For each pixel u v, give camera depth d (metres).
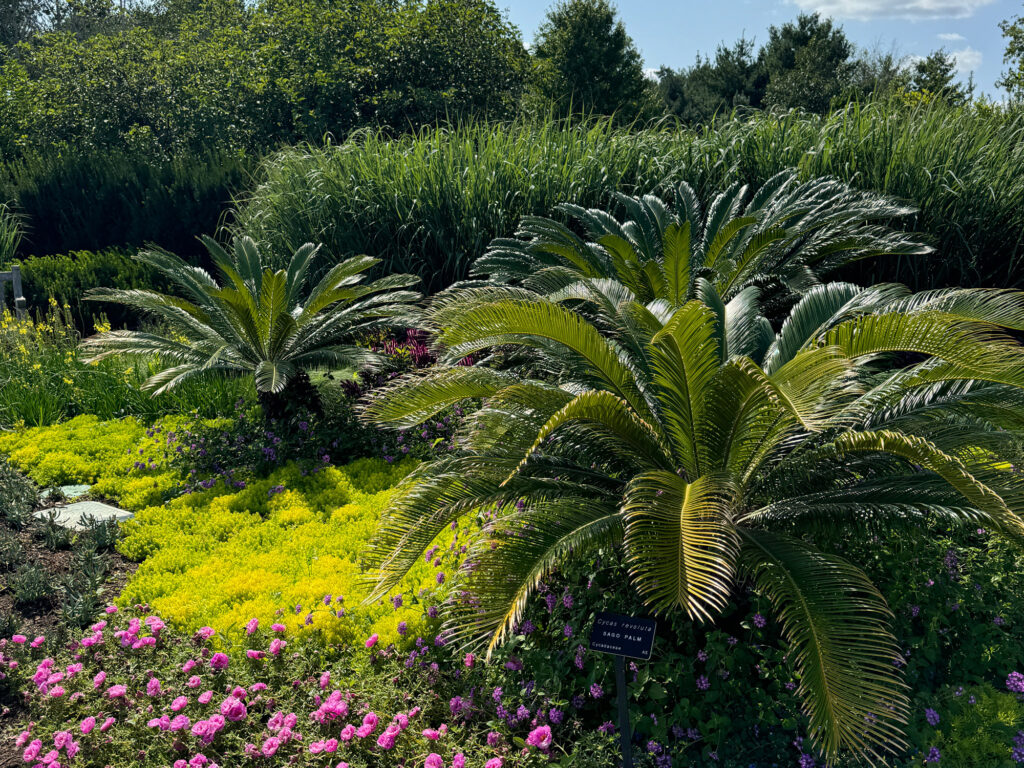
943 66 33.53
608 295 4.63
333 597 4.46
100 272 12.37
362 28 18.36
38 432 7.66
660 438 4.05
